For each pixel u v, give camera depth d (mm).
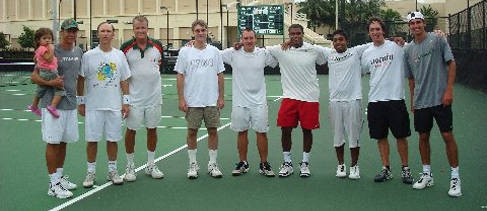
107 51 6047
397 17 58625
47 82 5496
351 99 6305
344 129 6426
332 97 6402
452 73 5594
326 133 9812
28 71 34875
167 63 32156
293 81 6500
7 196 5797
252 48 6500
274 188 6031
